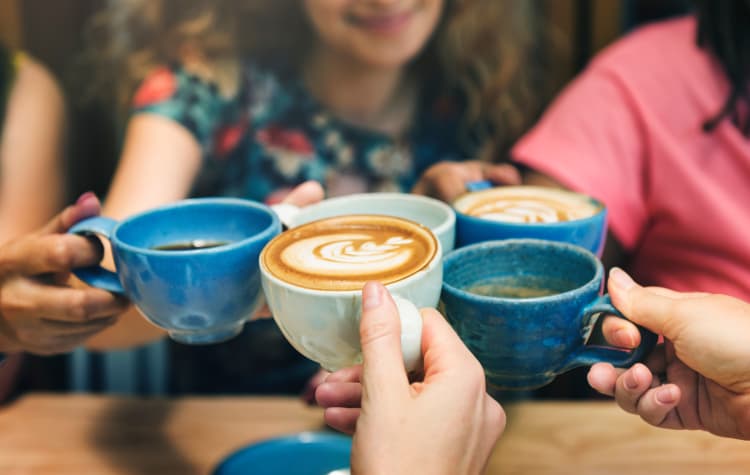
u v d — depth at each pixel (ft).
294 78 4.63
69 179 5.02
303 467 2.91
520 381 2.43
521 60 5.07
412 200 2.73
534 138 3.96
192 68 4.42
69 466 3.05
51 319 2.78
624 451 3.06
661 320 2.40
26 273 2.72
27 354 5.00
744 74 3.68
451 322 2.39
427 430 2.23
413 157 4.85
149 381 4.85
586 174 3.81
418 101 4.81
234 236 2.68
